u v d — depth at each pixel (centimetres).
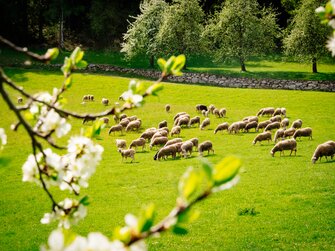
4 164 263
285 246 1622
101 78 6650
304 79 6812
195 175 195
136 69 7512
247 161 2983
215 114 4794
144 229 205
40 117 368
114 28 9362
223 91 5991
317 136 3712
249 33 7094
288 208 2023
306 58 7138
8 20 9075
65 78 386
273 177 2548
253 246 1641
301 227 1786
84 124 4356
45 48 8962
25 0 9112
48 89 5891
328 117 4519
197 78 7138
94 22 9044
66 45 9169
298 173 2605
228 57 7488
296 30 7088
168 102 5519
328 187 2286
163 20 7394
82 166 404
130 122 4222
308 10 6925
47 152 404
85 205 414
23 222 2133
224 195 2289
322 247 1589
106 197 2398
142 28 7431
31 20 9344
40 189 2670
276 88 6788
